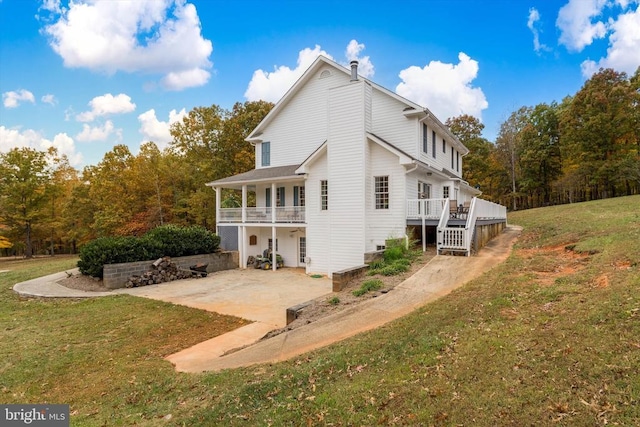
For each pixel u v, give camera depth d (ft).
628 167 99.45
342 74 59.93
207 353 22.56
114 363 21.35
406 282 30.17
